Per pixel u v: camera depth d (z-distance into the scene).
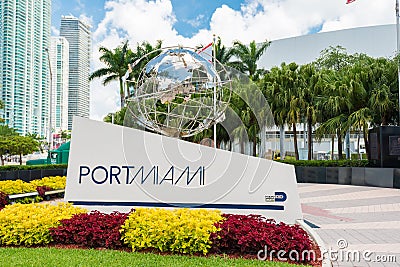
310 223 8.94
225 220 6.11
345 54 37.34
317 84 21.94
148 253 5.43
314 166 20.00
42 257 5.14
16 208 6.70
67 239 6.01
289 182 7.69
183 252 5.41
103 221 6.07
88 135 7.92
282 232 5.58
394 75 20.31
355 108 20.53
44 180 13.54
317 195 14.47
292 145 33.09
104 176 7.80
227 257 5.27
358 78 20.16
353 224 8.84
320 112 21.67
